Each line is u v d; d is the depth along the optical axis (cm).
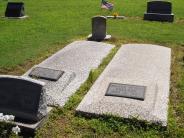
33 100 736
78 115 797
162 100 842
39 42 1433
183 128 751
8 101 757
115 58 1146
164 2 1888
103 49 1255
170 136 721
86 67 1065
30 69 1036
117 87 873
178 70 1102
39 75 933
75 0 2561
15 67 1123
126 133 729
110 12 2119
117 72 1000
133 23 1831
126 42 1453
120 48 1269
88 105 813
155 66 1065
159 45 1414
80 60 1108
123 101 810
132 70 1014
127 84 892
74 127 755
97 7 2280
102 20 1462
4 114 763
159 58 1147
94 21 1473
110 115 771
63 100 856
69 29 1686
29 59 1205
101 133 730
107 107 797
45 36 1539
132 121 754
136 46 1260
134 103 802
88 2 2467
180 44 1435
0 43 1400
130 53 1178
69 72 965
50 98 845
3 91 758
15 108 752
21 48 1338
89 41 1338
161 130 737
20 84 742
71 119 786
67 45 1323
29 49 1326
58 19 1919
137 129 738
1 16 1984
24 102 743
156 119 754
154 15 1900
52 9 2220
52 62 1078
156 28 1719
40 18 1942
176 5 2348
